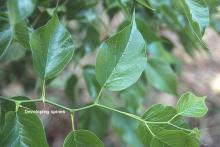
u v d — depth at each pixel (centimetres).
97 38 85
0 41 54
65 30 53
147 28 70
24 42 54
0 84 117
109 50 53
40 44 52
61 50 53
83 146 52
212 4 74
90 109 86
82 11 77
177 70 103
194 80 203
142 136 54
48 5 69
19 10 43
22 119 51
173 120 54
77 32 91
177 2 72
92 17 81
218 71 210
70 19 77
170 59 85
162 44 93
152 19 83
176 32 95
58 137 172
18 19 43
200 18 51
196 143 51
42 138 51
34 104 55
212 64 212
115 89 53
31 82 120
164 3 72
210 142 176
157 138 52
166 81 83
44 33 52
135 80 53
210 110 185
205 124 167
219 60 216
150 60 84
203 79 205
